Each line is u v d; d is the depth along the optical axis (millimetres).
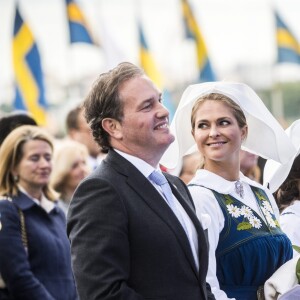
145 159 5211
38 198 7578
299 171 6715
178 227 5098
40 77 14773
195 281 5121
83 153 8992
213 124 5938
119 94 5168
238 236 5848
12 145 7566
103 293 4883
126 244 4977
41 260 7312
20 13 14828
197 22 17969
